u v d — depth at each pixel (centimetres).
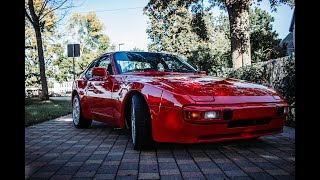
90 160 305
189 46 3212
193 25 1994
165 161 296
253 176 244
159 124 306
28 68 2405
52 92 2820
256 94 323
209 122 284
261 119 310
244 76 828
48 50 3127
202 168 269
